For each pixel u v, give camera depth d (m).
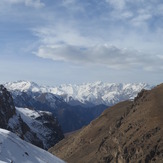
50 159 78.06
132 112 151.38
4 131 74.81
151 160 103.38
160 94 145.88
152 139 111.31
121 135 134.25
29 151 72.06
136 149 113.00
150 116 127.25
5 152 62.53
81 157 164.75
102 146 147.50
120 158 119.25
